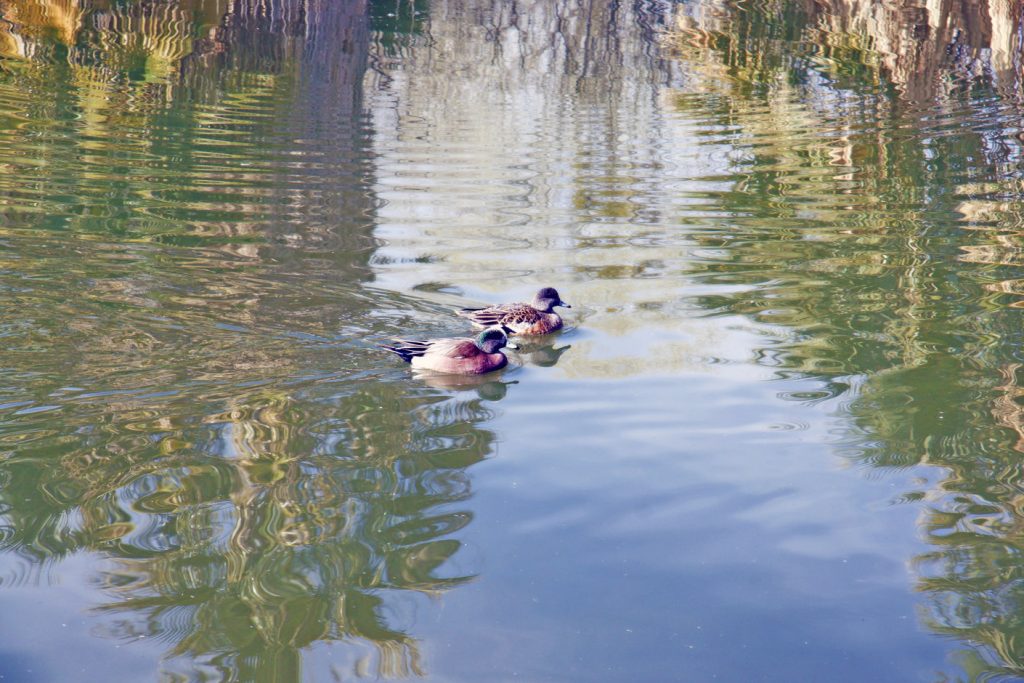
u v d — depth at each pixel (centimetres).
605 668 576
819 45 2906
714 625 620
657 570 680
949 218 1716
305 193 1770
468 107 2466
